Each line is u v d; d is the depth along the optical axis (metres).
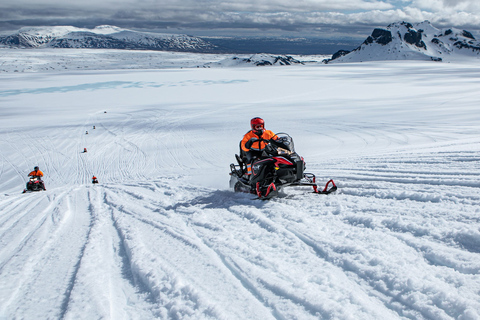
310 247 2.63
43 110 55.78
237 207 4.35
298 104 50.38
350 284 2.01
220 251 2.76
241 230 3.30
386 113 36.41
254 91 75.19
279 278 2.16
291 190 4.99
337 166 7.01
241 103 54.97
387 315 1.68
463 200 3.32
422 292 1.81
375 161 6.94
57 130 38.06
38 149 30.27
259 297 1.98
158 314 1.91
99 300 2.12
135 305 2.05
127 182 9.72
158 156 25.84
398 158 6.88
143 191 7.16
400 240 2.53
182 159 24.20
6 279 2.63
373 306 1.76
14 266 2.94
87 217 5.04
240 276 2.27
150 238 3.41
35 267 2.88
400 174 5.14
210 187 6.70
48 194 8.92
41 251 3.34
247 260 2.52
